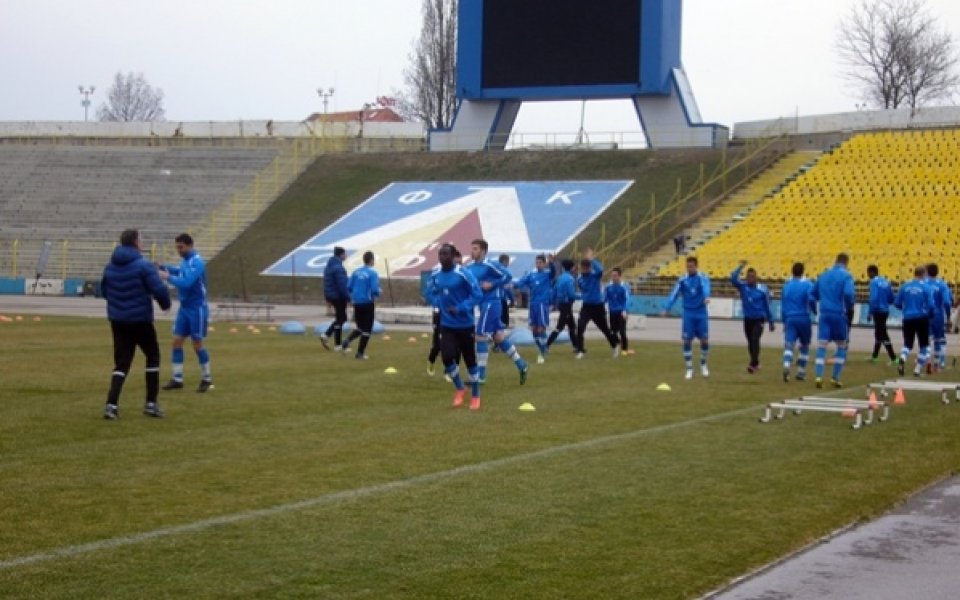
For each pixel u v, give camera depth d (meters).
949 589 7.86
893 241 47.22
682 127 58.97
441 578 7.54
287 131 71.81
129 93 123.38
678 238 49.78
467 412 15.71
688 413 16.06
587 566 7.93
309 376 19.98
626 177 57.97
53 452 11.85
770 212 51.53
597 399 17.59
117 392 14.35
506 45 58.12
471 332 16.19
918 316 23.70
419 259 53.19
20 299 50.44
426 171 62.25
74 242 60.19
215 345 26.70
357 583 7.38
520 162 61.38
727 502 10.09
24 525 8.67
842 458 12.57
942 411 17.17
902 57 77.81
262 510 9.35
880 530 9.45
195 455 11.85
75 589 7.07
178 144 70.94
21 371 19.69
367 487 10.37
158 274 14.42
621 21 55.78
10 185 65.69
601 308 26.33
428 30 82.06
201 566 7.65
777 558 8.44
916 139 54.66
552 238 53.34
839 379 21.62
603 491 10.41
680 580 7.70
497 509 9.57
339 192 61.66
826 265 46.28
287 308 46.78
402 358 23.95
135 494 9.86
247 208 61.50
